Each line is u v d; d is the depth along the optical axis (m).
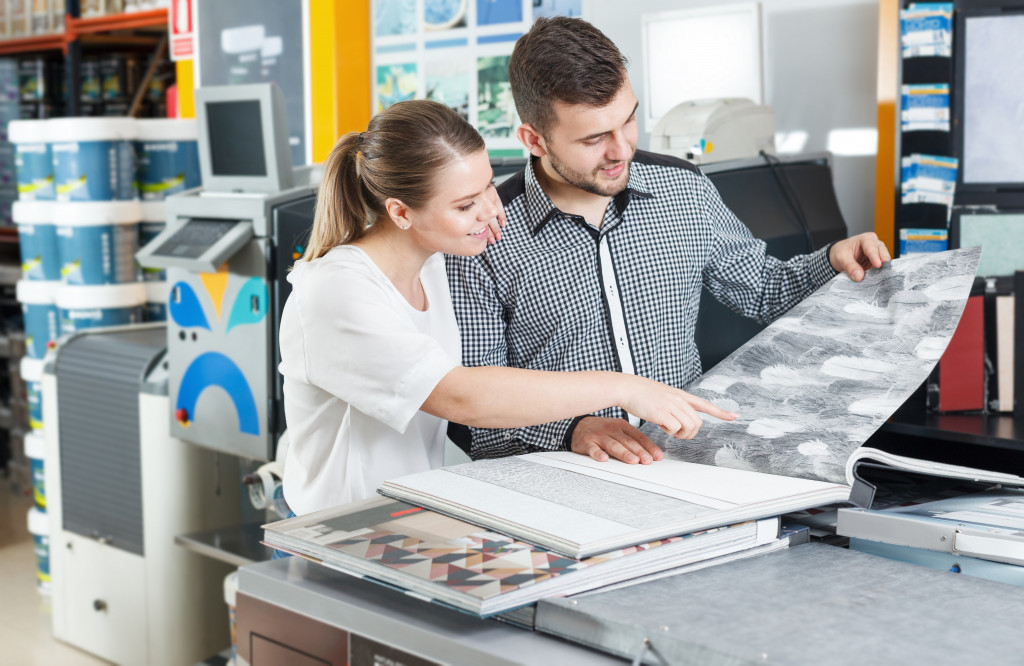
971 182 1.80
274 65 3.34
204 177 2.57
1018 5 1.75
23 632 3.28
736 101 2.18
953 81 1.79
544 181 1.50
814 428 1.21
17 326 4.85
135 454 2.88
